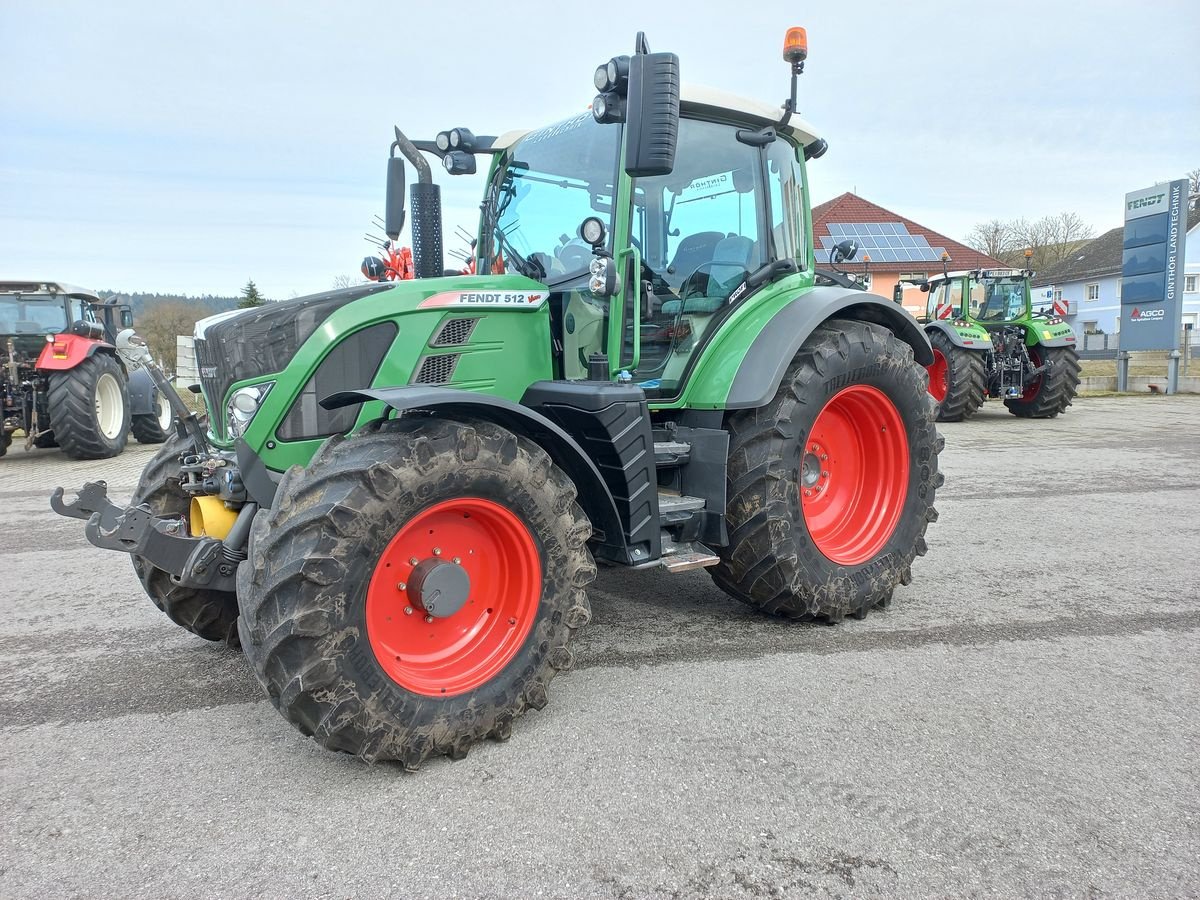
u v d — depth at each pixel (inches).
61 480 313.6
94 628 150.8
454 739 98.7
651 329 139.2
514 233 146.3
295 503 92.4
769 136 145.2
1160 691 116.7
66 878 78.9
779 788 92.4
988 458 335.9
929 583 169.8
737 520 136.9
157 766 100.3
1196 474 292.5
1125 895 74.9
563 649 108.5
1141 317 652.7
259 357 108.6
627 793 91.9
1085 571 176.2
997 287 530.0
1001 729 105.6
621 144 127.0
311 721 90.8
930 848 81.7
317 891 76.5
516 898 75.4
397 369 112.7
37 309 395.9
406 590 99.0
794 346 137.0
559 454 115.0
